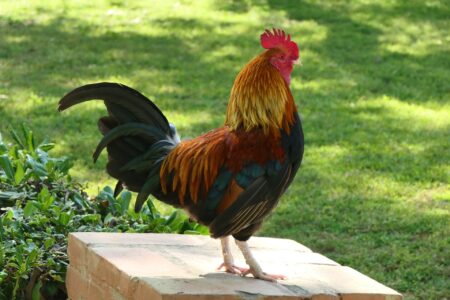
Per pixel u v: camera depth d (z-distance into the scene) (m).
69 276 5.82
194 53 16.84
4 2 20.25
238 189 5.13
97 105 13.41
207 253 5.85
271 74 5.27
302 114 13.42
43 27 18.27
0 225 6.13
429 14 20.36
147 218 6.92
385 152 11.77
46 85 14.27
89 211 6.89
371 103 14.17
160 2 20.95
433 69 16.34
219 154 5.23
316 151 11.76
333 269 5.75
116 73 15.22
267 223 9.32
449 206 9.91
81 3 20.56
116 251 5.47
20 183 7.03
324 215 9.58
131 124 5.48
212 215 5.30
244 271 5.42
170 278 4.98
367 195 10.21
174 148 5.48
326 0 21.38
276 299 4.92
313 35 18.38
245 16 19.81
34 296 5.87
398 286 7.93
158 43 17.44
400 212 9.70
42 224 6.38
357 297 5.15
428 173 10.97
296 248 6.36
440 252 8.65
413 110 13.86
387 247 8.77
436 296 7.74
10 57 15.93
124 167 5.54
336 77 15.58
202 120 12.84
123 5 20.55
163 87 14.52
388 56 17.11
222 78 15.27
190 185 5.33
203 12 20.06
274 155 5.14
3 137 11.53
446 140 12.40
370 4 21.08
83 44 17.08
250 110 5.23
